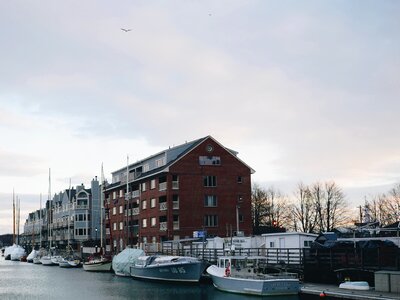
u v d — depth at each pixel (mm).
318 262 44375
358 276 41375
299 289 39719
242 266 45938
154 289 51406
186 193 79625
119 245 101062
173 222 78562
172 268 55938
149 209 86000
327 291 36906
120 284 57312
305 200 113625
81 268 90375
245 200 82250
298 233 52344
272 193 125188
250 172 83438
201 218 79562
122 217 100000
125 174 101000
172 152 86312
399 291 35125
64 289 53688
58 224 150500
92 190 136125
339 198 110312
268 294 40531
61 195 160375
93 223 134625
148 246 77562
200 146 81312
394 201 105125
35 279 67562
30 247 175500
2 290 53719
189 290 49750
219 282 46469
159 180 83062
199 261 54062
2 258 172125
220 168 81812
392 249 41156
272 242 55375
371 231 54594
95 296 47031
